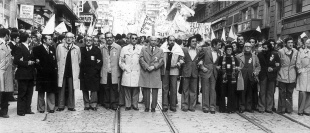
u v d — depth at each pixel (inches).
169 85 486.9
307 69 461.4
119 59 482.3
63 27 636.7
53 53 448.5
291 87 473.7
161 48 483.8
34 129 360.2
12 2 1103.0
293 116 459.5
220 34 1916.8
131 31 797.2
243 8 1546.5
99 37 502.6
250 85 476.1
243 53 474.6
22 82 427.5
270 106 480.4
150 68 462.3
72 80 463.8
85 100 477.1
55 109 478.6
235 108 477.4
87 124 387.9
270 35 1288.1
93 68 470.6
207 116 447.5
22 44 426.9
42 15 1366.9
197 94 545.6
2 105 414.9
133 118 425.4
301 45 723.4
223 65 468.4
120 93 511.5
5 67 405.4
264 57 476.7
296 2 1109.7
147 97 473.7
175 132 353.4
